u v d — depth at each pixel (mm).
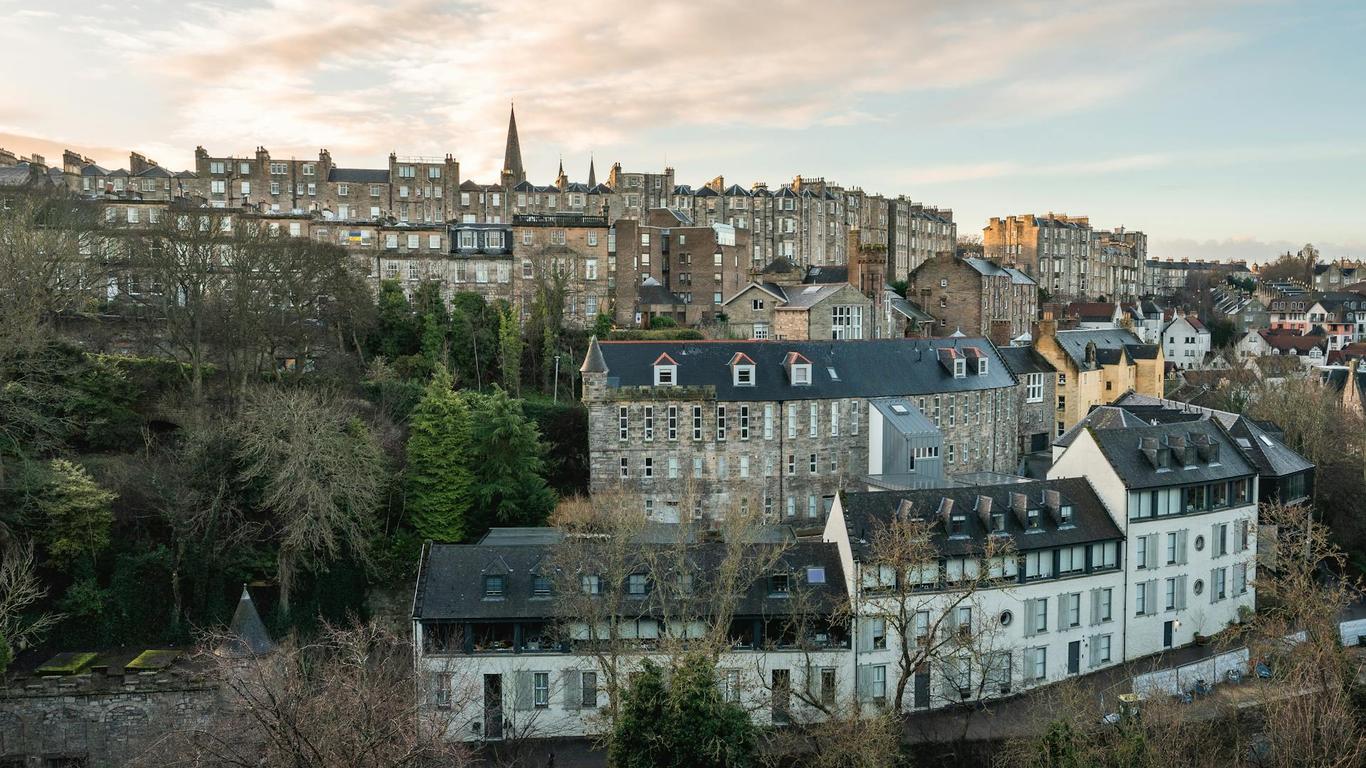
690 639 53344
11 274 66750
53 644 60281
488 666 54344
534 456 74812
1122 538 64062
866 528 58438
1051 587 61312
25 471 61312
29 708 53188
